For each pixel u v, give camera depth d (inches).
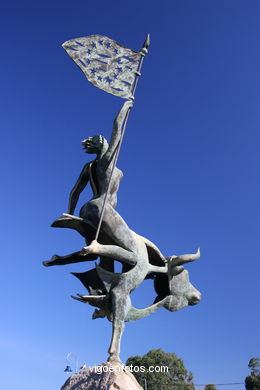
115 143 418.3
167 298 429.4
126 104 426.6
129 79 436.5
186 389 1302.9
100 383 331.0
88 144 434.0
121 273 392.2
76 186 437.7
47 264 406.6
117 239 395.5
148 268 409.1
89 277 416.5
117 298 381.1
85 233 416.2
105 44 436.5
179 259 430.6
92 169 428.5
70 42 422.6
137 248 404.5
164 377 1305.4
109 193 414.6
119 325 374.0
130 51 444.8
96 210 398.0
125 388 325.4
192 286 456.8
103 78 426.3
